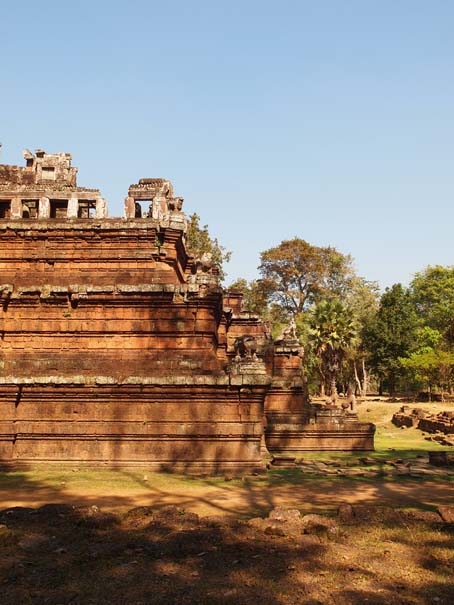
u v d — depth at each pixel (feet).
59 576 29.60
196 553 33.14
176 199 84.53
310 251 293.23
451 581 29.19
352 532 37.86
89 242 79.15
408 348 269.23
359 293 300.81
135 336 73.51
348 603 26.35
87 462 68.64
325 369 231.71
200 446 68.49
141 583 28.71
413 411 192.85
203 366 71.31
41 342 74.18
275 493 55.36
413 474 70.08
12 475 64.49
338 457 94.53
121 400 69.41
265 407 104.99
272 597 26.94
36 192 82.53
